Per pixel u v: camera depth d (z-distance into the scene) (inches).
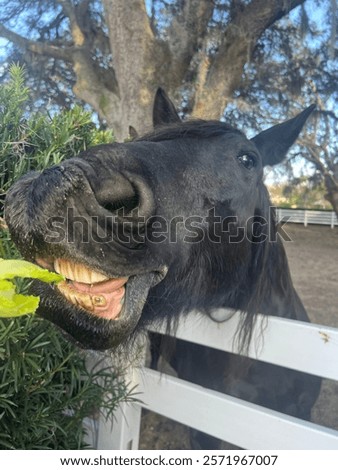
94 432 65.0
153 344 62.9
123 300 30.0
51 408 49.2
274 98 106.0
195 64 114.7
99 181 26.9
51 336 44.5
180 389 55.6
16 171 44.8
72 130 52.9
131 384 59.9
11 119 48.9
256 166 48.6
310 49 104.3
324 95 102.0
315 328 46.3
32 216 25.4
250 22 98.0
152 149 37.6
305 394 64.0
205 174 41.3
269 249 56.2
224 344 54.2
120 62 115.0
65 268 27.9
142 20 112.0
